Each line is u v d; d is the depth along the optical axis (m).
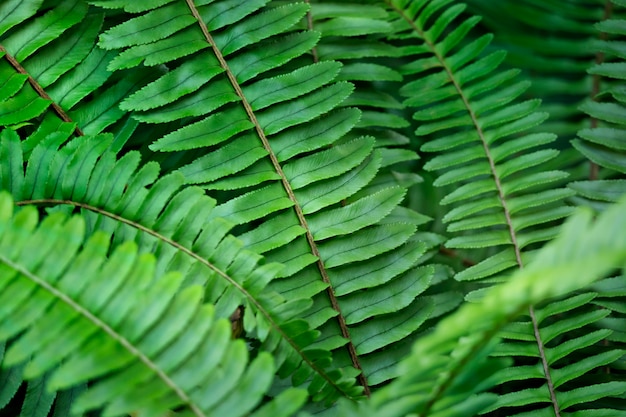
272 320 0.45
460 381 0.42
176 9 0.49
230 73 0.49
